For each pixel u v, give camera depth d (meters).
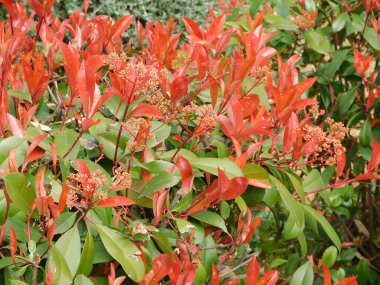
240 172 0.59
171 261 0.50
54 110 0.73
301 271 0.65
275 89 0.67
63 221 0.53
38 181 0.49
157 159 0.63
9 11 0.87
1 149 0.54
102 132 0.62
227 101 0.66
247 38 0.79
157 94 0.64
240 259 0.67
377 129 1.04
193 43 0.80
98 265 0.59
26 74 0.63
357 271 1.03
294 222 0.70
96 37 0.86
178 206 0.59
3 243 0.54
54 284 0.48
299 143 0.66
